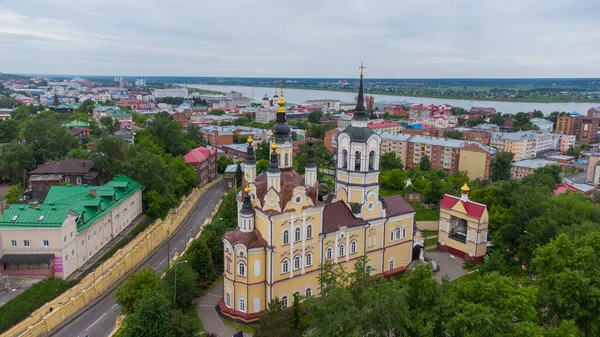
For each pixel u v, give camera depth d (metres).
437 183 152.62
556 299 69.44
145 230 129.88
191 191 180.62
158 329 69.69
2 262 94.81
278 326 67.81
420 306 67.56
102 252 114.62
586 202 120.56
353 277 80.44
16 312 84.25
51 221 97.00
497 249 106.38
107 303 94.44
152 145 197.12
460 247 114.56
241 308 83.75
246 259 80.88
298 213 83.12
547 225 100.19
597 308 68.12
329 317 59.69
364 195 93.88
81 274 102.25
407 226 103.69
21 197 138.12
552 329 60.69
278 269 82.94
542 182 173.12
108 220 120.81
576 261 74.62
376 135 92.50
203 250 98.12
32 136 169.75
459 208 113.38
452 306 64.25
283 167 86.25
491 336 59.44
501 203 124.44
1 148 162.88
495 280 66.19
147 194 144.25
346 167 94.62
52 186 126.56
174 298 82.94
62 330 83.50
